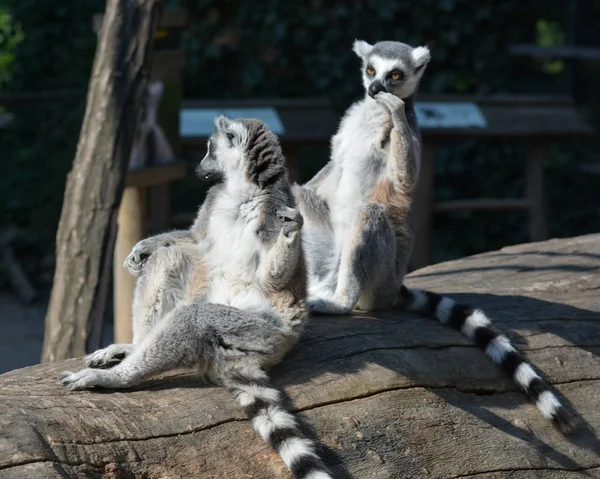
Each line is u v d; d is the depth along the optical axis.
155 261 6.32
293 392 6.00
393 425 6.11
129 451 5.20
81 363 6.23
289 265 5.98
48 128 17.77
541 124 14.90
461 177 17.73
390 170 8.07
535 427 6.76
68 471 4.91
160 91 10.74
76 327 9.00
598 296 8.84
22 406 5.23
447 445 6.20
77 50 17.77
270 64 16.98
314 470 5.26
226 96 17.06
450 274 9.79
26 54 17.95
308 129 13.98
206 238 6.47
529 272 9.72
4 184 17.72
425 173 14.48
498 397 6.92
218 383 5.90
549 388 7.10
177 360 5.71
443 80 17.44
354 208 8.22
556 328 7.84
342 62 16.80
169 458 5.27
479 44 17.56
